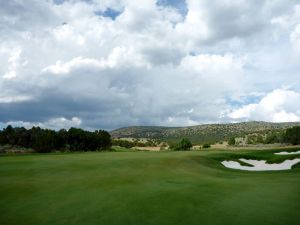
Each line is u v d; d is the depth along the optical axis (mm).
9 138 103938
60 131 104625
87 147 106312
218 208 13961
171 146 118375
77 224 12039
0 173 23469
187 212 13383
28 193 16938
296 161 41594
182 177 23531
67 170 25328
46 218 12750
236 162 42125
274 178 23953
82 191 17422
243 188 18734
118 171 25672
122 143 162000
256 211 13469
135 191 17453
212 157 42188
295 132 114188
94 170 25766
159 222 12172
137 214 13164
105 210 13727
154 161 33500
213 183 20594
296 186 19469
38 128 108688
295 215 12867
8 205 14648
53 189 17906
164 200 15367
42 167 26750
